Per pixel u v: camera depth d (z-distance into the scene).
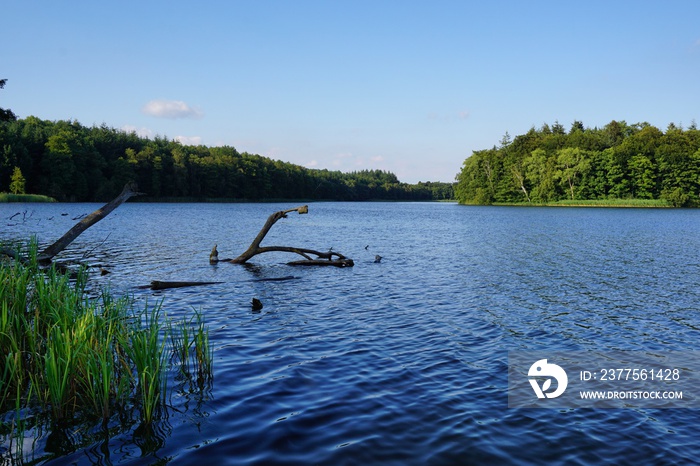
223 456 4.93
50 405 6.07
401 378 7.35
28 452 4.94
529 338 9.77
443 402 6.45
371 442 5.28
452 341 9.44
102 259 20.89
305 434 5.45
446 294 14.38
